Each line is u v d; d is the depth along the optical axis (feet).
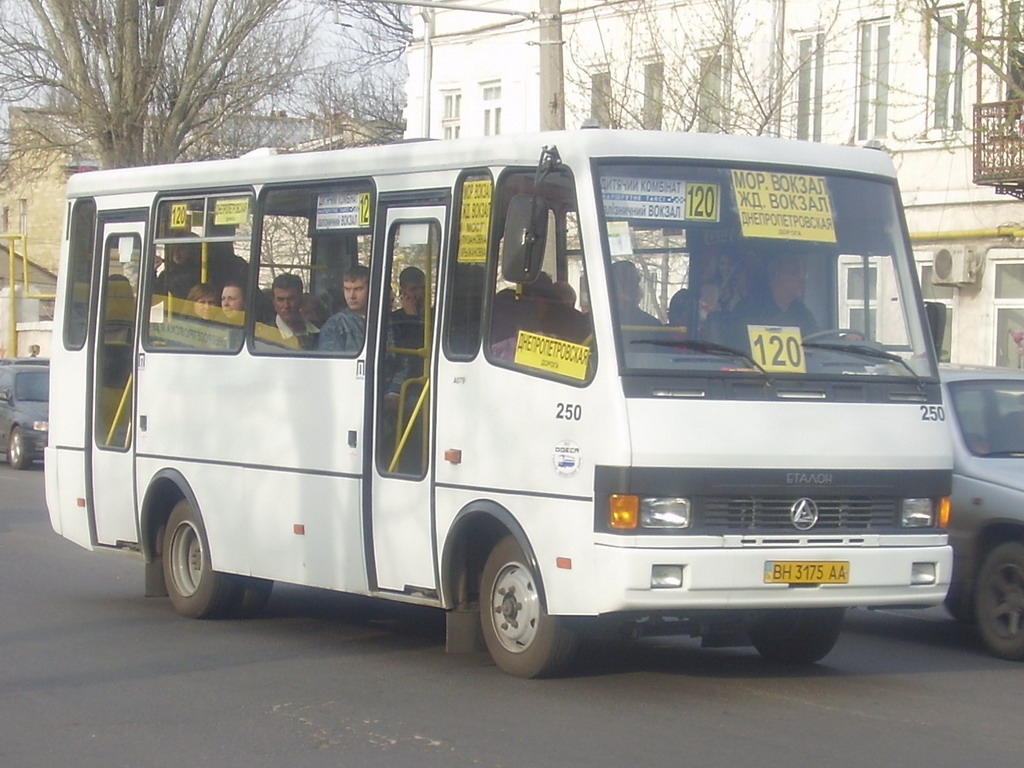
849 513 28.78
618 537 27.20
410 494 31.91
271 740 25.73
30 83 117.08
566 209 28.99
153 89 116.16
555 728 26.40
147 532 40.04
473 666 32.17
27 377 94.32
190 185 39.06
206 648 34.58
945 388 37.01
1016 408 37.06
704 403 27.81
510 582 30.25
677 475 27.35
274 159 36.55
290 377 35.35
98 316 41.81
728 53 82.17
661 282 28.55
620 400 27.43
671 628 29.32
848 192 30.81
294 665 32.40
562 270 29.01
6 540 54.90
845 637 37.70
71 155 117.50
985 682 31.40
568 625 29.30
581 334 28.32
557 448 28.45
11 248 156.25
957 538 35.01
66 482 42.70
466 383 30.58
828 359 29.27
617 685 30.19
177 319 39.14
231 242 37.73
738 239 29.43
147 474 39.83
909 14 79.25
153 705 28.50
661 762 24.12
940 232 81.46
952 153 79.87
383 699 28.81
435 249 31.86
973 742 25.77
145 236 40.37
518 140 30.19
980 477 34.81
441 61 110.01
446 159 31.73
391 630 37.40
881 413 29.22
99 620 38.60
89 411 41.93
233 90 118.62
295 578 35.17
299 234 35.65
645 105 84.69
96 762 24.49
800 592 28.09
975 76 76.84
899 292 30.76
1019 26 65.87
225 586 38.19
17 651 34.09
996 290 79.77
